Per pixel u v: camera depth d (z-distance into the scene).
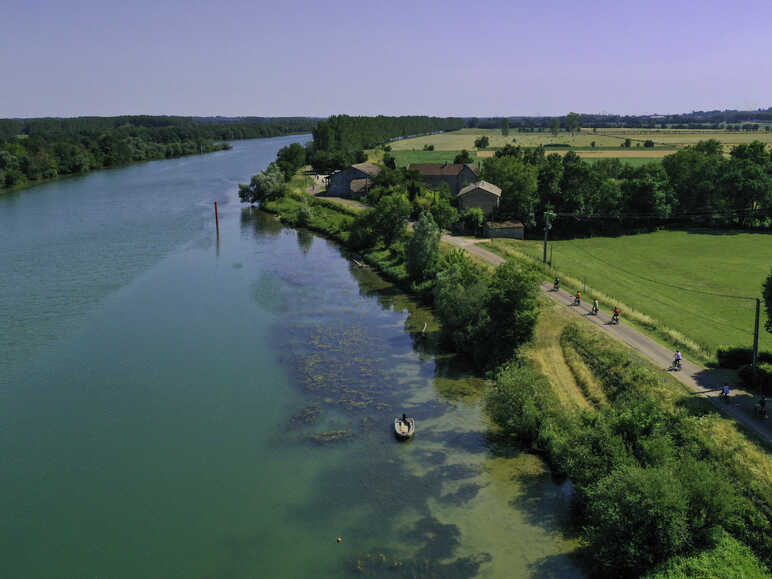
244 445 47.59
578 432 42.16
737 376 52.34
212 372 60.25
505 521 39.00
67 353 63.91
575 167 124.06
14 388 56.06
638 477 33.84
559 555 35.88
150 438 48.38
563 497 41.44
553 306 72.81
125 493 41.53
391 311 80.00
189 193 183.00
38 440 47.78
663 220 128.50
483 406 54.59
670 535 32.91
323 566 35.00
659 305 74.06
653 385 50.47
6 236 116.69
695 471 35.62
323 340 69.31
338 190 175.88
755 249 104.56
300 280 93.69
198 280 91.94
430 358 65.19
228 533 37.78
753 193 122.00
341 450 47.16
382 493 41.88
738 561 32.56
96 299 81.31
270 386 57.59
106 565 35.03
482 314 66.50
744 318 68.69
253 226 138.38
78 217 138.25
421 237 87.88
